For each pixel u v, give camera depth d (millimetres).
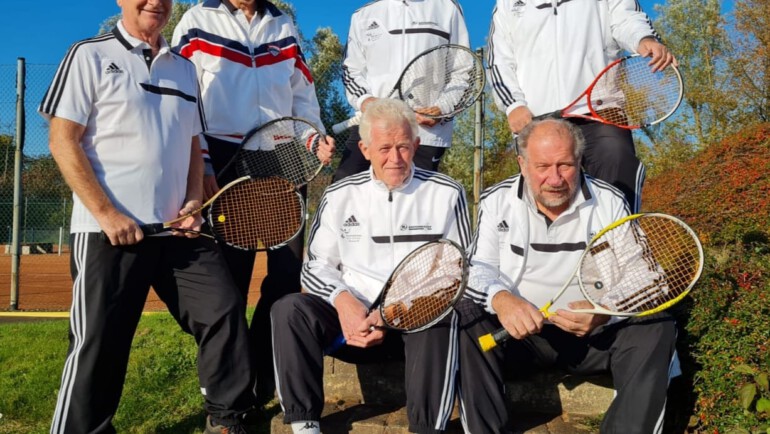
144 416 3977
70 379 3084
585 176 3260
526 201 3229
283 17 4426
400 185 3426
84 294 3135
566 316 2951
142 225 3221
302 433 3027
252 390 3410
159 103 3336
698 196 6289
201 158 3723
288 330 3090
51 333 5906
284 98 4328
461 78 4555
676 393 3283
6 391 4367
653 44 3695
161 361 4770
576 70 3934
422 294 3031
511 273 3285
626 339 2986
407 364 3045
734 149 6543
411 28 4496
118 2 3344
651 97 3879
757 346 3014
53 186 13148
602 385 3387
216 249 3496
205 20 4199
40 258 21016
